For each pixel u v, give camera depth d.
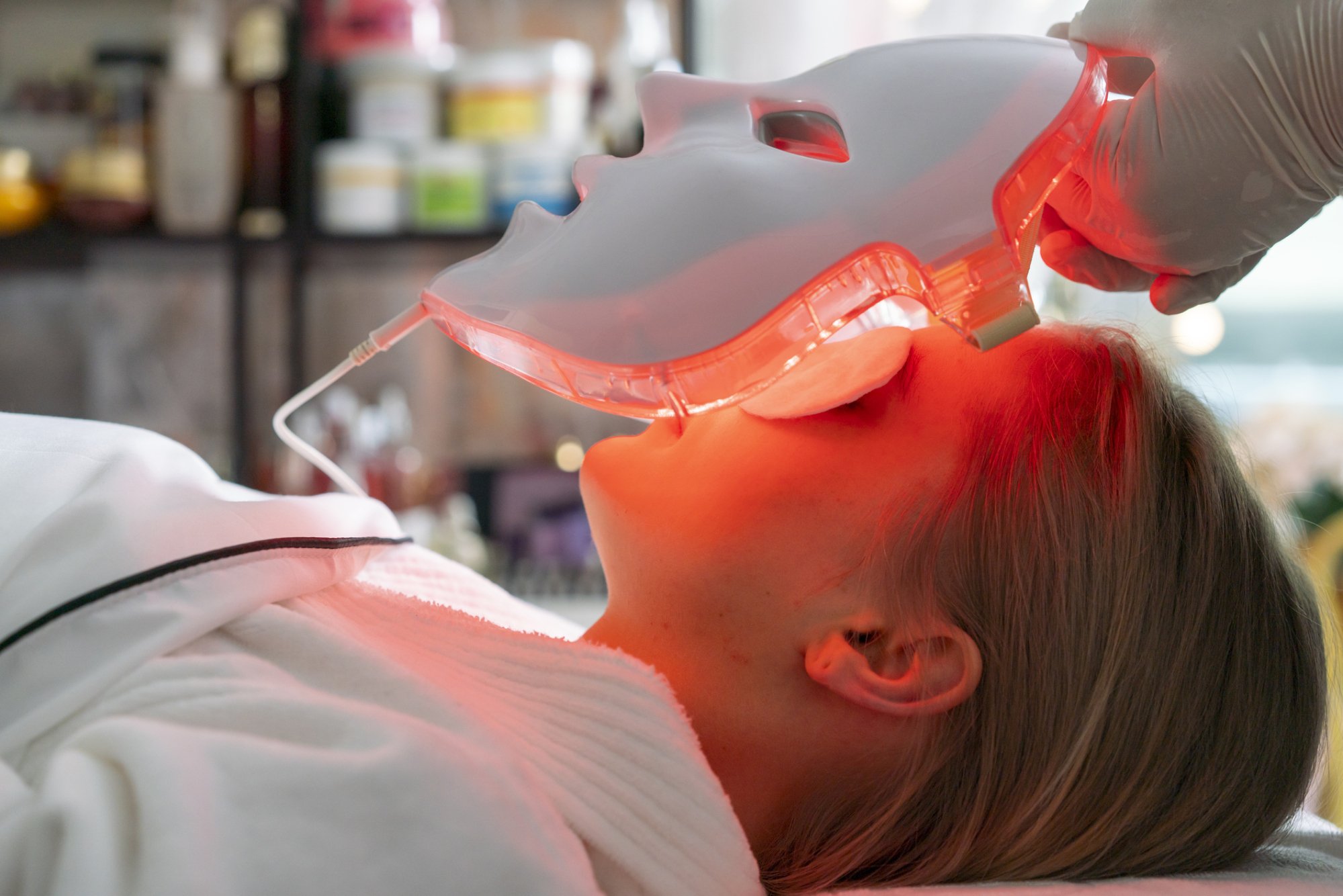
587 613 1.53
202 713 0.48
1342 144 0.52
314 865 0.42
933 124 0.50
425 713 0.51
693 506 0.59
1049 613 0.58
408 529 1.56
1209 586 0.58
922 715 0.57
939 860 0.58
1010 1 1.40
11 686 0.50
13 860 0.41
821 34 1.46
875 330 0.63
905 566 0.57
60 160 1.68
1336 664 0.75
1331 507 1.47
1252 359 1.95
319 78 1.58
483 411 1.75
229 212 1.53
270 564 0.57
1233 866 0.59
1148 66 0.61
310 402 1.70
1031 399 0.60
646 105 0.57
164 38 1.73
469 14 1.74
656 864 0.51
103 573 0.52
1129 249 0.58
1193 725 0.57
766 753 0.58
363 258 1.59
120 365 1.72
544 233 0.54
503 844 0.44
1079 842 0.57
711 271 0.49
